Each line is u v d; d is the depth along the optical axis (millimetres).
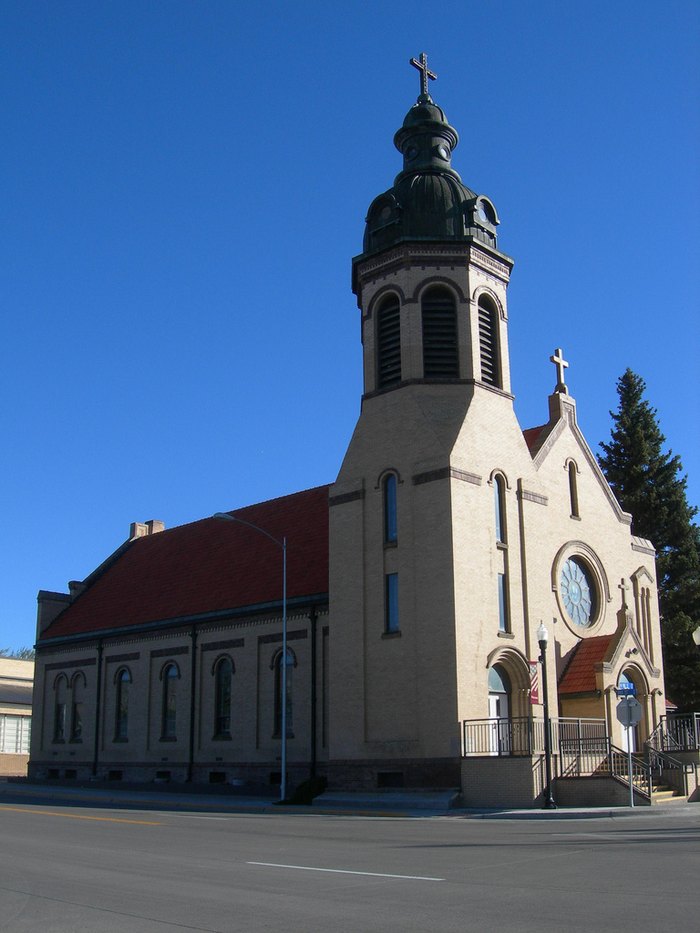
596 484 42812
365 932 9742
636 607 43250
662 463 60781
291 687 40062
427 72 41219
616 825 23812
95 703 50688
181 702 45500
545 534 37250
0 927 10406
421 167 39219
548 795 29156
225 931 9945
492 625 33938
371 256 38375
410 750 32719
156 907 11516
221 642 44156
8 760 67312
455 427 35281
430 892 12203
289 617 40719
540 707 34812
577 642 39312
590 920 10102
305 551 43500
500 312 38438
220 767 42594
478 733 32062
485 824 24812
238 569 46438
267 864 15555
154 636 47938
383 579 35031
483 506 34875
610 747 32594
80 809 32031
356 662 35094
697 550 59625
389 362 37625
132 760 47469
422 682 32938
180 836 21203
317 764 38000
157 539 57406
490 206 39062
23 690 75625
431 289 37438
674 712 54562
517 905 11125
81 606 55688
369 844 18922
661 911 10570
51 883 13688
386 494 35969
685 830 21625
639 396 62531
